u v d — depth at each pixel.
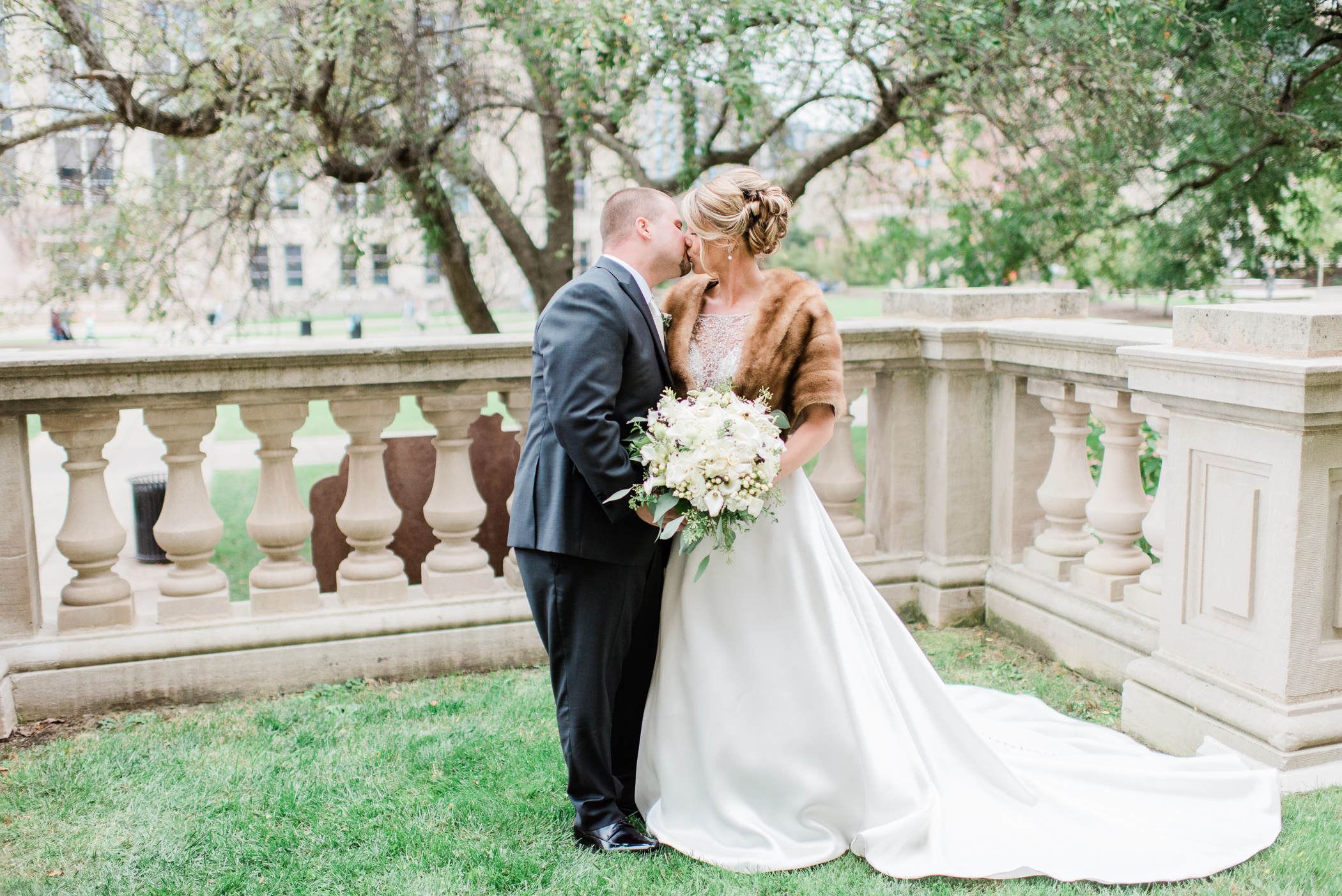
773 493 2.69
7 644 3.69
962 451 4.51
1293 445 2.82
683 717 2.89
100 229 7.32
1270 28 7.60
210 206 7.35
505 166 9.71
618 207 2.73
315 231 8.46
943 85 6.90
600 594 2.71
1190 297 9.08
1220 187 8.23
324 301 8.98
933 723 2.91
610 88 6.72
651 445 2.54
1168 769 2.95
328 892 2.56
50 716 3.68
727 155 8.30
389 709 3.68
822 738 2.75
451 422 4.09
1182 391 3.13
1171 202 8.74
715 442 2.47
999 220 8.79
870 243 10.47
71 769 3.22
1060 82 7.03
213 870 2.66
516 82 7.74
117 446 12.44
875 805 2.70
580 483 2.68
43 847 2.78
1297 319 2.77
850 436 4.64
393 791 3.07
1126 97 6.91
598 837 2.76
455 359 3.96
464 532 4.20
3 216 7.33
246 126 6.66
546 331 2.58
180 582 3.92
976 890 2.51
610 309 2.57
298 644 3.91
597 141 8.15
